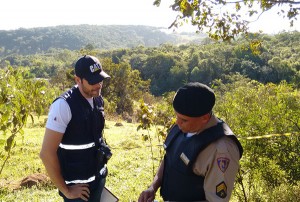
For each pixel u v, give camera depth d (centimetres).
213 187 204
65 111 281
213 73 6562
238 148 213
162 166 273
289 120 441
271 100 479
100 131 312
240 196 491
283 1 422
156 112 559
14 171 863
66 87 3538
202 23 463
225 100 512
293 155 429
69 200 308
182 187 221
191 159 212
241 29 473
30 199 626
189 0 413
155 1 400
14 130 442
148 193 264
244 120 464
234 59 6538
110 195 329
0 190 678
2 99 411
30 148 1138
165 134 546
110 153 319
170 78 6988
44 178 732
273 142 440
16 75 448
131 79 3969
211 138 206
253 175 469
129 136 1473
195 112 206
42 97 460
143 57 7981
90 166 303
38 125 1659
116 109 3756
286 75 5806
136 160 993
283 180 454
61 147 292
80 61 291
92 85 287
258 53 550
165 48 9812
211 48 7631
